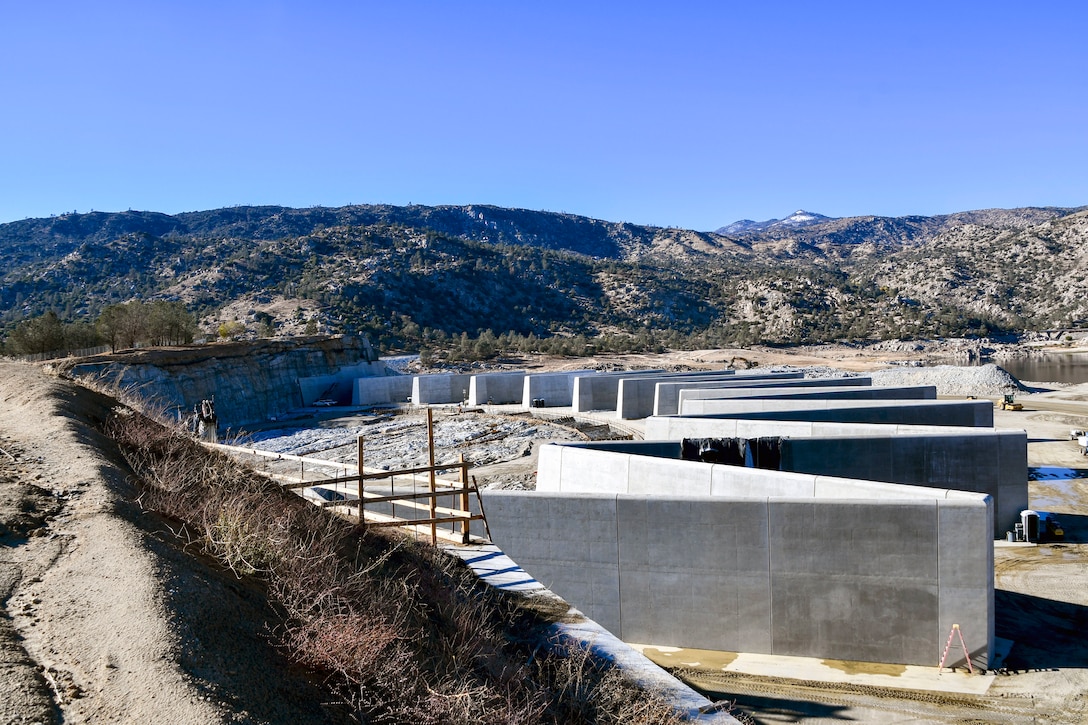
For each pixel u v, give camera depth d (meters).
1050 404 59.84
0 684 4.73
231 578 6.93
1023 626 18.50
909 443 26.19
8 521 7.09
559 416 58.59
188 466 10.03
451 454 45.62
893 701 15.01
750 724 13.90
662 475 22.03
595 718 7.64
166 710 4.62
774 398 38.91
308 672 6.04
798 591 17.27
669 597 18.06
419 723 6.12
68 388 13.88
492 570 11.27
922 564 16.58
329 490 16.92
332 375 84.94
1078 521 27.28
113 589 5.90
